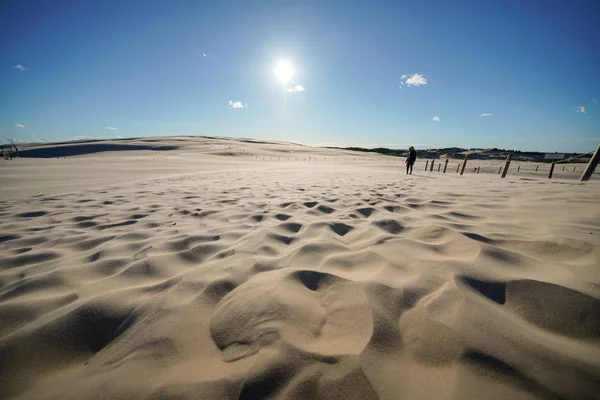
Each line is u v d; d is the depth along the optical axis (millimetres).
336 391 952
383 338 1171
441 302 1352
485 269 1642
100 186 7152
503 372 955
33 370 1118
